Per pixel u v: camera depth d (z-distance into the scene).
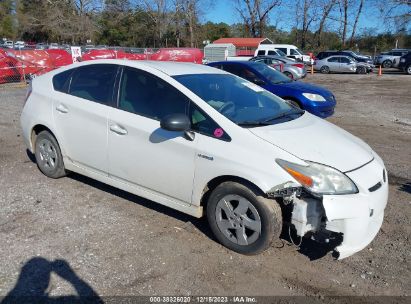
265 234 3.32
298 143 3.40
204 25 61.88
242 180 3.38
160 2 55.06
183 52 22.28
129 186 4.20
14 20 61.44
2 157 6.09
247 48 48.34
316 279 3.21
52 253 3.45
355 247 3.18
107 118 4.18
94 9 55.41
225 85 4.20
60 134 4.73
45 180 5.09
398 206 4.56
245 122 3.58
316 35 59.66
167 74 3.98
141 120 3.93
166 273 3.23
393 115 10.94
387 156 6.63
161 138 3.75
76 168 4.73
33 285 3.03
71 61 18.73
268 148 3.28
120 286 3.05
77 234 3.77
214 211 3.59
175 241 3.70
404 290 3.10
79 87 4.59
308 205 3.16
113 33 59.38
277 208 3.30
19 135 7.51
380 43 57.28
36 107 5.00
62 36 53.22
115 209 4.31
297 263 3.41
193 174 3.60
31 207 4.31
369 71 29.97
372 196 3.21
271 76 9.51
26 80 17.48
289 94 8.88
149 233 3.82
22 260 3.33
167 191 3.85
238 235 3.48
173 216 4.18
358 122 9.80
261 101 4.23
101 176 4.45
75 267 3.26
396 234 3.93
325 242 3.40
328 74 29.28
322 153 3.35
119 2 59.78
